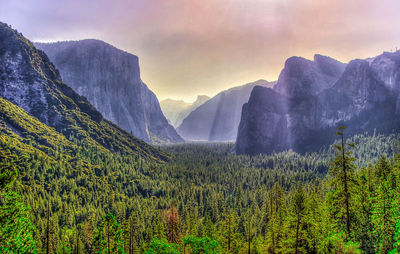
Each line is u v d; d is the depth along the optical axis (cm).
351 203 3594
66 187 12238
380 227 3794
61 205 10406
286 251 4200
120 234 3853
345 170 3506
